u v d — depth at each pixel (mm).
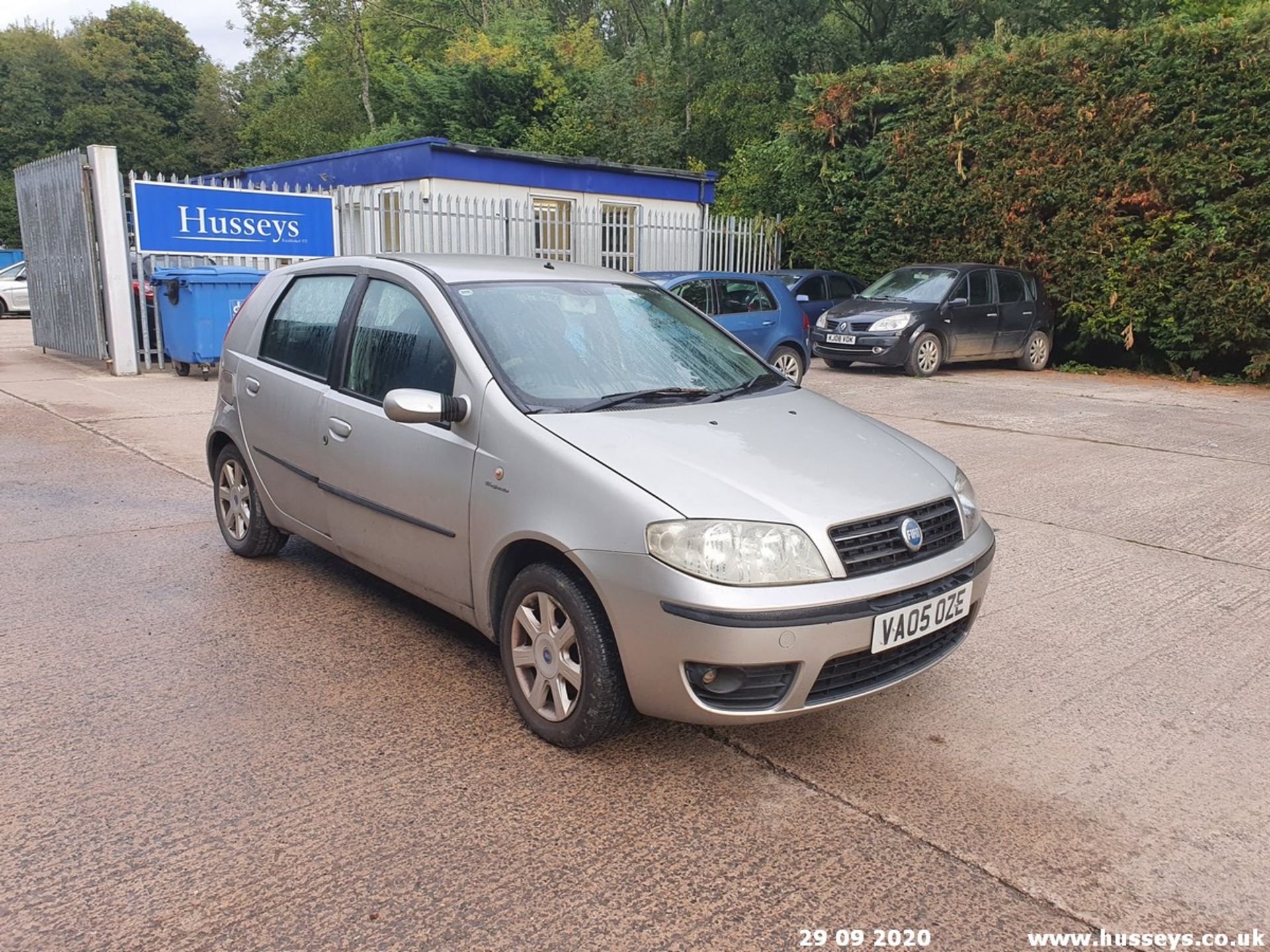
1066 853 2740
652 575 2830
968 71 15734
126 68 58469
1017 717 3574
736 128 27797
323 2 36250
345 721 3398
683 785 3043
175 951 2258
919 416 10508
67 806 2826
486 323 3699
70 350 13352
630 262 17594
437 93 27953
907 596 3031
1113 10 23750
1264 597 4895
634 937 2348
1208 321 13594
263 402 4621
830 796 3006
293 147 38469
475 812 2859
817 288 16219
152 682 3660
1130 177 14008
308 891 2480
